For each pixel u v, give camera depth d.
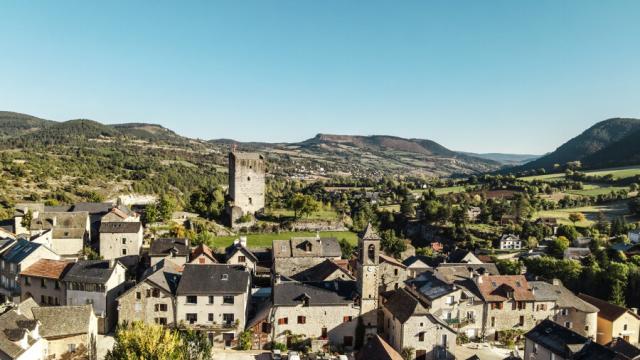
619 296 98.81
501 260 121.56
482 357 72.62
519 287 83.38
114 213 116.56
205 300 72.12
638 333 83.12
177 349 50.75
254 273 101.69
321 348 71.81
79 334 60.81
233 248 104.75
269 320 71.88
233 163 156.62
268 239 136.50
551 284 87.25
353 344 73.56
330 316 73.12
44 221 109.31
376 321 74.19
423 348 68.44
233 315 72.62
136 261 104.12
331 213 170.88
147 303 71.31
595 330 82.75
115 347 51.22
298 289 74.75
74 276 73.44
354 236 146.25
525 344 68.00
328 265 91.62
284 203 177.38
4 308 66.56
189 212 154.25
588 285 107.69
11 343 50.44
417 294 84.56
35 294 77.75
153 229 128.88
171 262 87.12
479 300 80.06
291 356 65.69
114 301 75.38
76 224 110.06
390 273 98.56
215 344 71.88
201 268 75.81
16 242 90.88
